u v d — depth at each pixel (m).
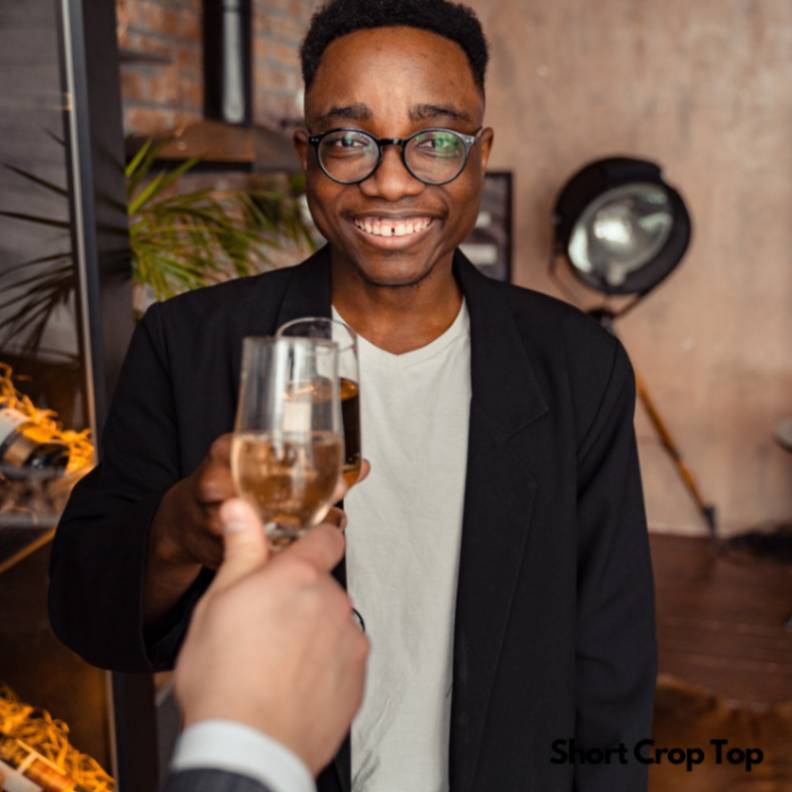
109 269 1.63
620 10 4.48
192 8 3.00
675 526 4.76
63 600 1.07
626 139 4.55
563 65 4.57
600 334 1.25
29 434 1.44
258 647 0.56
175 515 0.89
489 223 4.71
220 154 2.46
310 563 0.60
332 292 1.21
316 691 0.57
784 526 4.63
